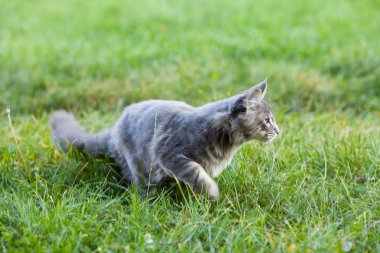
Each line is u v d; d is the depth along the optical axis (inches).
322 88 346.9
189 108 206.4
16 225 174.7
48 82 356.5
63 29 497.7
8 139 252.1
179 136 193.2
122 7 579.5
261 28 490.9
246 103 187.2
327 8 569.0
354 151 225.8
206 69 374.3
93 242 164.6
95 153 230.2
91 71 379.2
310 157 226.2
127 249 154.8
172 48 424.5
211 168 197.6
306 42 443.5
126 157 216.4
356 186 203.2
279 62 394.6
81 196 191.2
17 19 533.3
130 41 455.5
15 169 220.7
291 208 186.2
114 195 211.2
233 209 191.8
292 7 572.4
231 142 193.9
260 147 228.8
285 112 313.9
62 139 237.5
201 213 185.0
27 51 417.7
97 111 313.1
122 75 373.7
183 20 517.3
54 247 155.0
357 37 454.9
